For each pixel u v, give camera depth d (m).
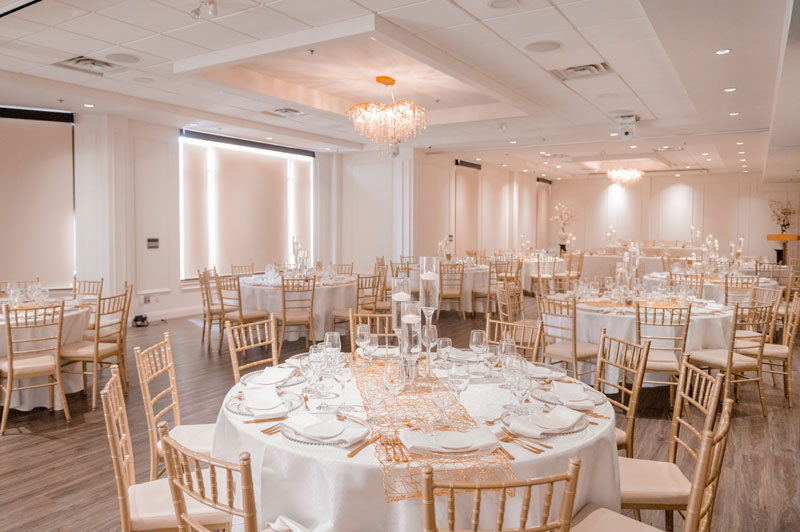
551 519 2.09
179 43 5.59
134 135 8.98
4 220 8.09
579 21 4.92
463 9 4.70
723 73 5.95
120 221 8.71
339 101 8.91
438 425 2.32
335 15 4.89
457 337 8.30
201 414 4.84
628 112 8.63
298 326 7.67
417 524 1.98
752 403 5.27
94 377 4.96
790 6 3.74
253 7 4.70
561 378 2.98
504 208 16.77
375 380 2.38
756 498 3.47
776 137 8.52
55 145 8.35
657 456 4.08
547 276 12.45
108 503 3.33
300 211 12.59
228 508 1.65
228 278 7.61
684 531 2.00
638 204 18.77
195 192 10.34
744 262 11.86
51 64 6.29
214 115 8.98
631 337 5.26
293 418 2.35
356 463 1.98
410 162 12.13
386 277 10.09
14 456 3.97
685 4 4.09
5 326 4.82
